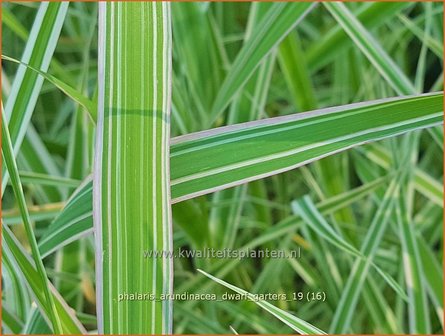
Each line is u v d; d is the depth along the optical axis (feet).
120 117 0.41
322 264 0.78
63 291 0.80
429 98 0.42
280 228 0.76
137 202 0.41
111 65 0.41
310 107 0.75
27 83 0.54
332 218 0.76
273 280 0.84
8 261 0.59
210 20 0.76
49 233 0.48
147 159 0.41
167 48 0.42
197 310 0.84
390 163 0.84
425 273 0.75
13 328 0.63
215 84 0.77
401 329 0.75
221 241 0.75
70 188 0.76
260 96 0.73
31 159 0.76
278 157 0.42
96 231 0.41
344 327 0.67
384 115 0.42
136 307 0.41
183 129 0.70
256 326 0.74
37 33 0.54
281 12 0.64
